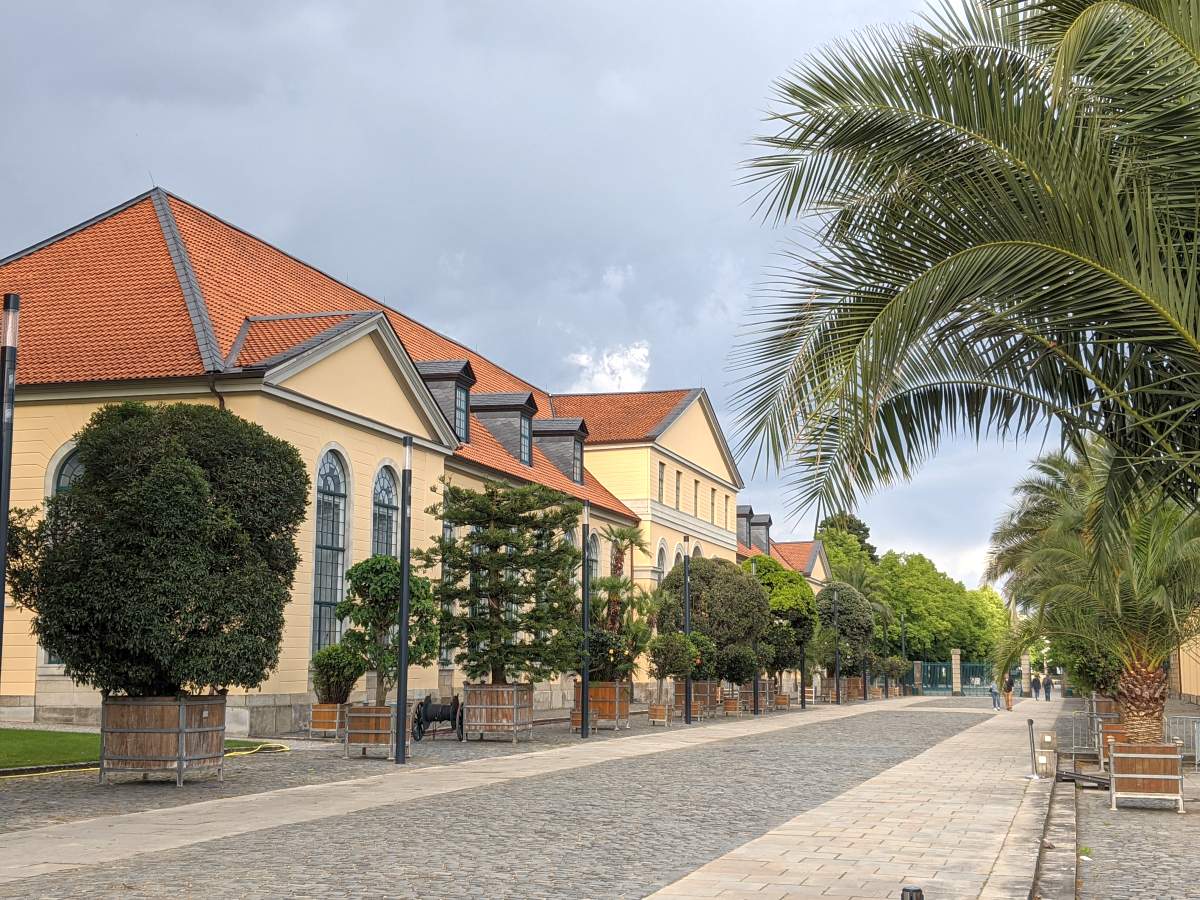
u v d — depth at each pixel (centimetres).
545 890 948
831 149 782
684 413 6078
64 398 2736
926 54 778
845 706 6109
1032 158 723
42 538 1683
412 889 948
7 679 2742
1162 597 2103
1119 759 1748
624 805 1565
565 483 4844
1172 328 713
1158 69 723
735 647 4453
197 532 1675
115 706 1711
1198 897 1031
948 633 10988
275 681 2695
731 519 7025
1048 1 788
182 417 1752
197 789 1680
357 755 2281
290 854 1124
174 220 3186
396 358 3253
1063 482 2456
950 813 1505
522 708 2828
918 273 728
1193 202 753
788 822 1405
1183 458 815
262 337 2923
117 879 982
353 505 3064
